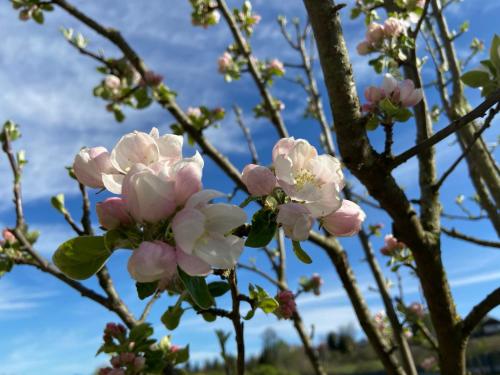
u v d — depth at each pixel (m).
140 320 0.48
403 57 0.49
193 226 0.18
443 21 0.63
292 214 0.22
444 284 0.41
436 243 0.41
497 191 0.55
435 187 0.43
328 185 0.23
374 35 0.53
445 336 0.41
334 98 0.34
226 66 0.93
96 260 0.21
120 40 0.73
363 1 0.69
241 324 0.28
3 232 0.54
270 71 0.92
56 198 0.49
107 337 0.45
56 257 0.21
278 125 0.74
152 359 0.43
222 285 0.29
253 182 0.23
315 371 0.68
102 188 0.23
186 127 0.71
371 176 0.35
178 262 0.19
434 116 0.86
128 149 0.22
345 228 0.24
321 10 0.33
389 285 0.85
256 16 0.85
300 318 0.70
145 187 0.19
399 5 0.59
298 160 0.24
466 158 0.62
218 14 0.85
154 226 0.20
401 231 0.39
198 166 0.20
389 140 0.35
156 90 0.73
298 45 0.90
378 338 0.52
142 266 0.18
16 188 0.54
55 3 0.70
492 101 0.30
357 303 0.54
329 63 0.33
